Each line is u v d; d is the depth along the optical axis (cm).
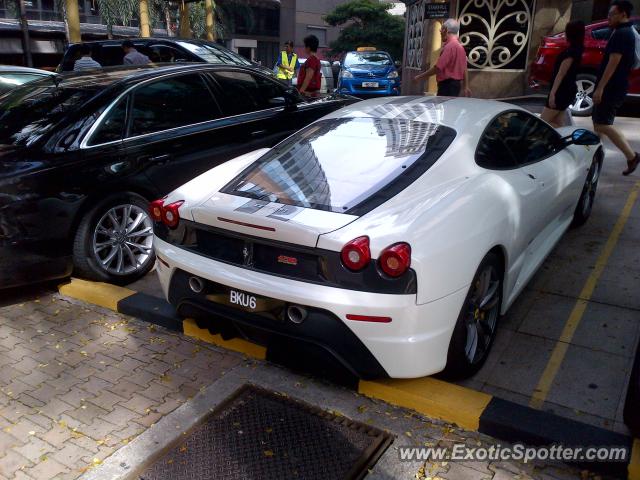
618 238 507
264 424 291
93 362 352
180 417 298
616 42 615
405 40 1830
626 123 976
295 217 290
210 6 1809
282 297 284
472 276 293
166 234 340
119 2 2922
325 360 288
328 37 4784
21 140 436
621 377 319
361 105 415
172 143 480
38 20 3316
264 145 555
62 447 278
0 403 312
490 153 357
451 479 254
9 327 396
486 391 312
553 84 653
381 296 269
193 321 380
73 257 432
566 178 434
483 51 1394
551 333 365
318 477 255
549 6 1341
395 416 296
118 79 484
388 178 318
